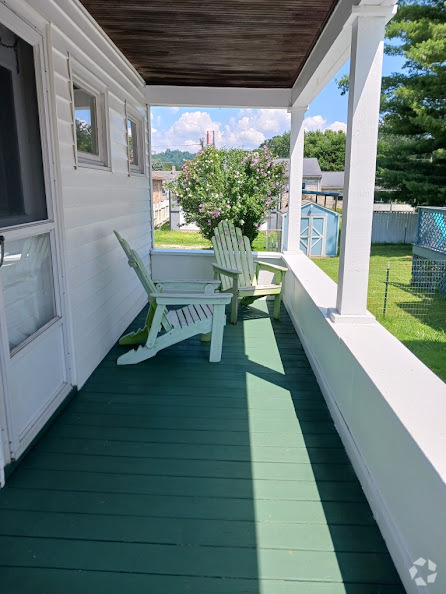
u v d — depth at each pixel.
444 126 12.52
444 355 4.64
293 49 3.83
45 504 1.94
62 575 1.58
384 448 1.80
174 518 1.87
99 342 3.48
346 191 2.56
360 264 2.63
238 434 2.51
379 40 2.35
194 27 3.37
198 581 1.57
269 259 5.69
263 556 1.68
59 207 2.64
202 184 10.35
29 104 2.32
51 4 2.49
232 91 5.20
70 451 2.33
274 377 3.27
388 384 1.90
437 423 1.59
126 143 4.29
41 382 2.50
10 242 2.18
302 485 2.09
